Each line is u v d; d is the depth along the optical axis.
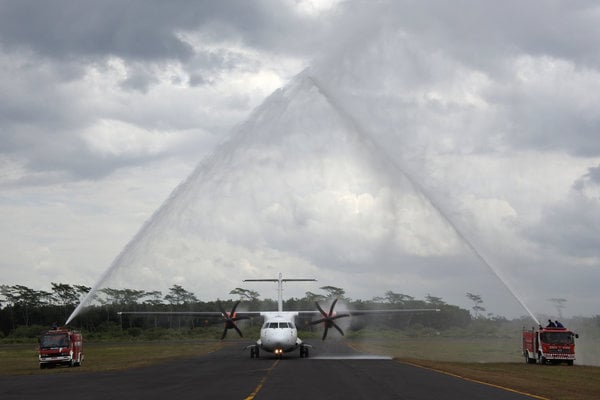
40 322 122.12
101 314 119.19
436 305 119.88
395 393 25.27
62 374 40.72
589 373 37.94
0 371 45.59
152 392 26.98
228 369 41.50
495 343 92.62
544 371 39.53
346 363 46.53
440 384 29.27
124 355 65.00
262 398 23.75
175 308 125.00
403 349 74.12
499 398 23.69
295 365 44.44
